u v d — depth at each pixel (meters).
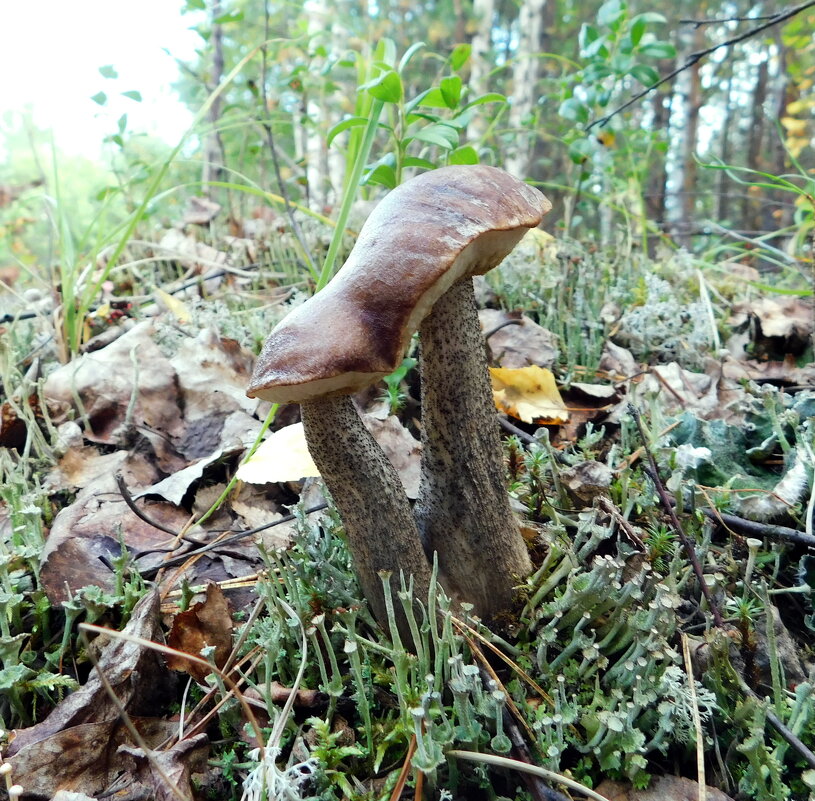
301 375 0.14
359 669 0.16
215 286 0.42
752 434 0.25
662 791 0.16
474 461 0.17
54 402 0.28
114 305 0.38
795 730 0.16
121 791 0.16
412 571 0.17
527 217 0.15
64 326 0.32
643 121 1.38
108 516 0.23
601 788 0.16
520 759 0.16
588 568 0.20
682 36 1.07
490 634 0.18
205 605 0.19
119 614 0.20
